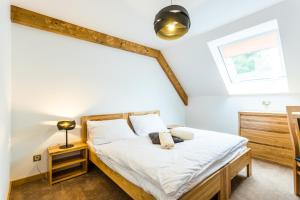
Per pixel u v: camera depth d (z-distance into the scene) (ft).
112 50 10.71
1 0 4.24
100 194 6.74
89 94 9.68
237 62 11.42
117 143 7.95
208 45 10.41
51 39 8.34
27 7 7.23
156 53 12.90
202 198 5.09
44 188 7.16
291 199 6.35
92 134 8.73
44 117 8.11
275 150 9.84
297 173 6.62
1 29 4.26
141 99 12.40
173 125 14.33
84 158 8.64
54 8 7.29
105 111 10.39
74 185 7.44
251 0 6.72
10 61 6.95
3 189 4.86
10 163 7.18
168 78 14.33
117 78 10.99
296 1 6.61
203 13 7.66
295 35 7.59
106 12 7.63
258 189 7.05
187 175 4.69
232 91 12.34
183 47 11.68
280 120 9.66
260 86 11.03
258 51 10.15
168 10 4.80
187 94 15.53
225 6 7.11
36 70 7.89
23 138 7.55
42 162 8.01
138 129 10.57
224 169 6.24
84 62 9.48
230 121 12.52
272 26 8.29
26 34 7.64
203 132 9.46
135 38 10.75
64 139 8.74
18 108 7.42
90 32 9.34
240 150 7.83
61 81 8.65
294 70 8.77
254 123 10.81
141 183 5.16
